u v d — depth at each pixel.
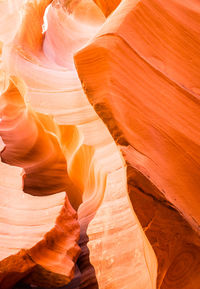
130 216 3.26
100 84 2.19
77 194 4.36
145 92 2.21
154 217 2.03
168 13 2.49
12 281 2.91
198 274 1.94
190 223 1.94
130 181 2.05
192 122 2.13
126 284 2.84
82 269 3.27
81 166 4.21
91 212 3.69
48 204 3.26
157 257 2.00
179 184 1.99
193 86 2.27
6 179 3.51
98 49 2.21
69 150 4.36
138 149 2.06
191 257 1.97
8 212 3.15
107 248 3.16
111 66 2.21
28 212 3.18
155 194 2.01
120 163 3.68
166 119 2.15
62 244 3.06
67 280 2.94
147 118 2.14
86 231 3.44
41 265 2.85
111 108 2.12
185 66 2.35
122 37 2.24
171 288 1.97
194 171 2.00
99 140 3.91
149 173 2.04
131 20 2.33
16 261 2.75
